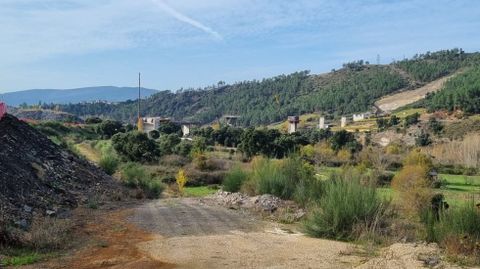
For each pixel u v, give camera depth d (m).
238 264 7.88
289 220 12.91
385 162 45.66
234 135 64.12
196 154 44.72
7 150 15.31
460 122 88.81
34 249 8.70
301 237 10.72
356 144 60.97
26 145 17.89
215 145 63.12
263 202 15.34
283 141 51.78
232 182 19.86
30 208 11.73
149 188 22.66
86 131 61.44
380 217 11.04
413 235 10.21
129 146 44.91
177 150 49.00
